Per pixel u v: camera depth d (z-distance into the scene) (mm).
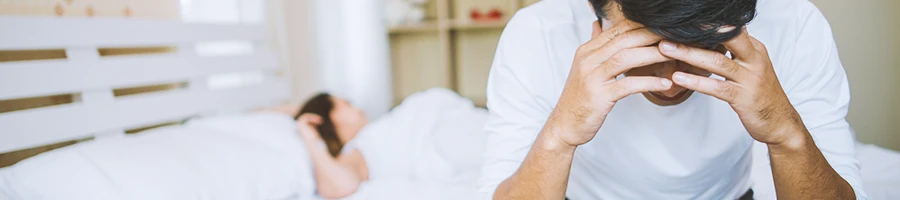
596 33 659
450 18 3516
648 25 522
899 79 2213
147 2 1752
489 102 807
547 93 772
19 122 1302
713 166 797
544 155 630
